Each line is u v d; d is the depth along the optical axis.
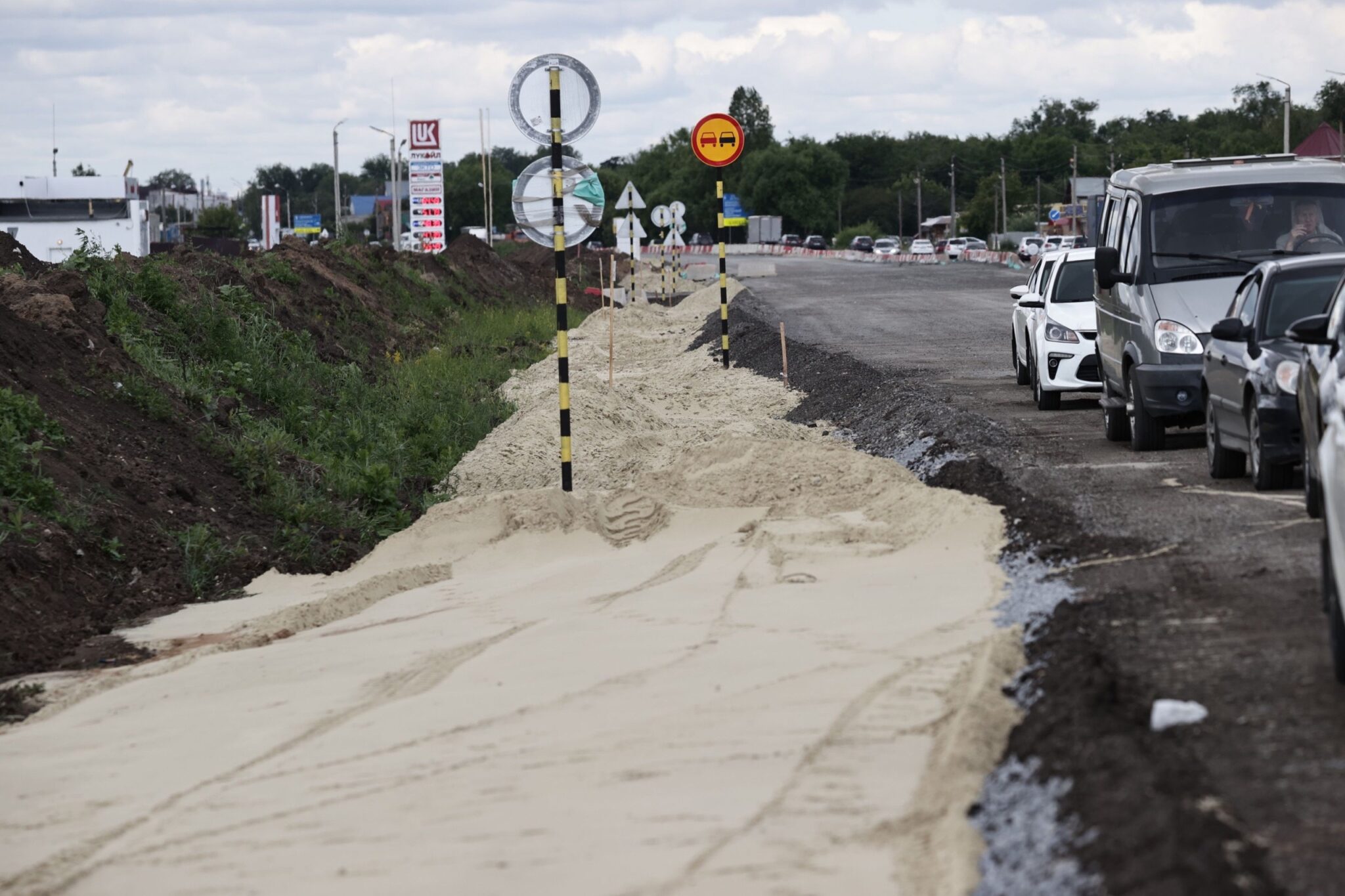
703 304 153.00
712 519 39.84
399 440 60.00
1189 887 14.02
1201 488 37.25
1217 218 46.06
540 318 128.25
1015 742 19.80
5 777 23.00
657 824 18.14
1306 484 31.77
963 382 68.69
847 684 23.34
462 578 37.72
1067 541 31.53
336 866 17.75
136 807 20.91
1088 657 22.17
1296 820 15.70
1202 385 42.16
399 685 26.41
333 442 59.50
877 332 104.38
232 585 39.59
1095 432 50.41
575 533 40.06
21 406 41.94
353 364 78.00
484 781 20.23
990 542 33.34
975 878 16.12
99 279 63.44
